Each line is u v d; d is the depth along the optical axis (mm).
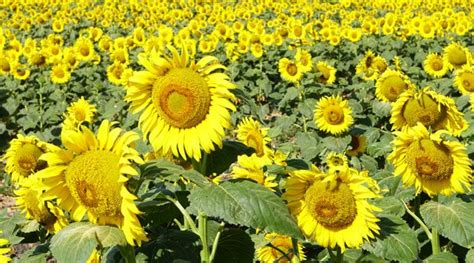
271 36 10336
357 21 16047
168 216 2498
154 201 2324
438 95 3082
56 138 6688
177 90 2229
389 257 2373
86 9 20719
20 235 3162
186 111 2232
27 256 2869
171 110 2240
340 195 2268
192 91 2230
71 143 2098
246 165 2492
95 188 2061
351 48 10750
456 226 2549
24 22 16016
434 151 2590
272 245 2695
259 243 2688
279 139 6594
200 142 2248
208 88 2266
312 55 10508
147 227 2646
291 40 11117
